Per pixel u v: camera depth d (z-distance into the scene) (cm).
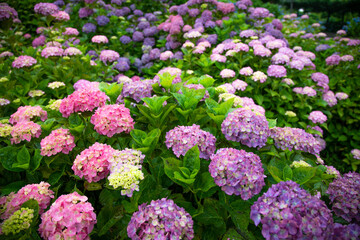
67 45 197
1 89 121
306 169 68
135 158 68
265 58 164
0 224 60
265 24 221
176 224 57
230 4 217
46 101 134
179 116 88
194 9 219
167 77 96
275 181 72
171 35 212
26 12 262
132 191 61
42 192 66
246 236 63
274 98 156
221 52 167
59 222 54
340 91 193
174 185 80
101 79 169
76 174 68
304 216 54
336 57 191
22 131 76
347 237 55
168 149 81
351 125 187
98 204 77
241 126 72
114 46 227
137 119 92
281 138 80
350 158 173
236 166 61
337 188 70
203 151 73
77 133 79
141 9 302
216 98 109
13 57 168
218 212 68
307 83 168
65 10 255
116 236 66
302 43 262
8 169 74
